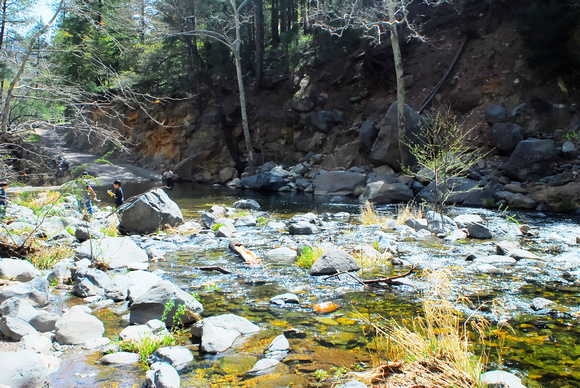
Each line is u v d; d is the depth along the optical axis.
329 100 29.52
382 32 27.31
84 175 8.61
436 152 13.83
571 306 5.43
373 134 23.84
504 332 4.66
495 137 20.11
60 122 10.00
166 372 3.59
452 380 3.42
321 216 14.18
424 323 4.91
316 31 33.22
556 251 8.61
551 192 14.98
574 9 20.69
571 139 19.00
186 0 28.55
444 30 27.83
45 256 7.78
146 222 11.01
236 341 4.56
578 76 20.89
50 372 3.87
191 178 30.83
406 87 26.86
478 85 23.95
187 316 5.08
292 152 28.95
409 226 11.49
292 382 3.67
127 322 5.12
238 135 31.44
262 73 33.56
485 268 7.20
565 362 3.97
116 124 36.91
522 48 23.39
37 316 4.79
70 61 17.80
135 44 28.42
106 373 3.86
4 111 8.91
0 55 9.40
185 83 30.66
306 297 5.98
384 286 6.43
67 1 9.27
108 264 7.55
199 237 10.56
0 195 9.38
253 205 16.38
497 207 15.73
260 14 33.12
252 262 7.98
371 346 4.37
